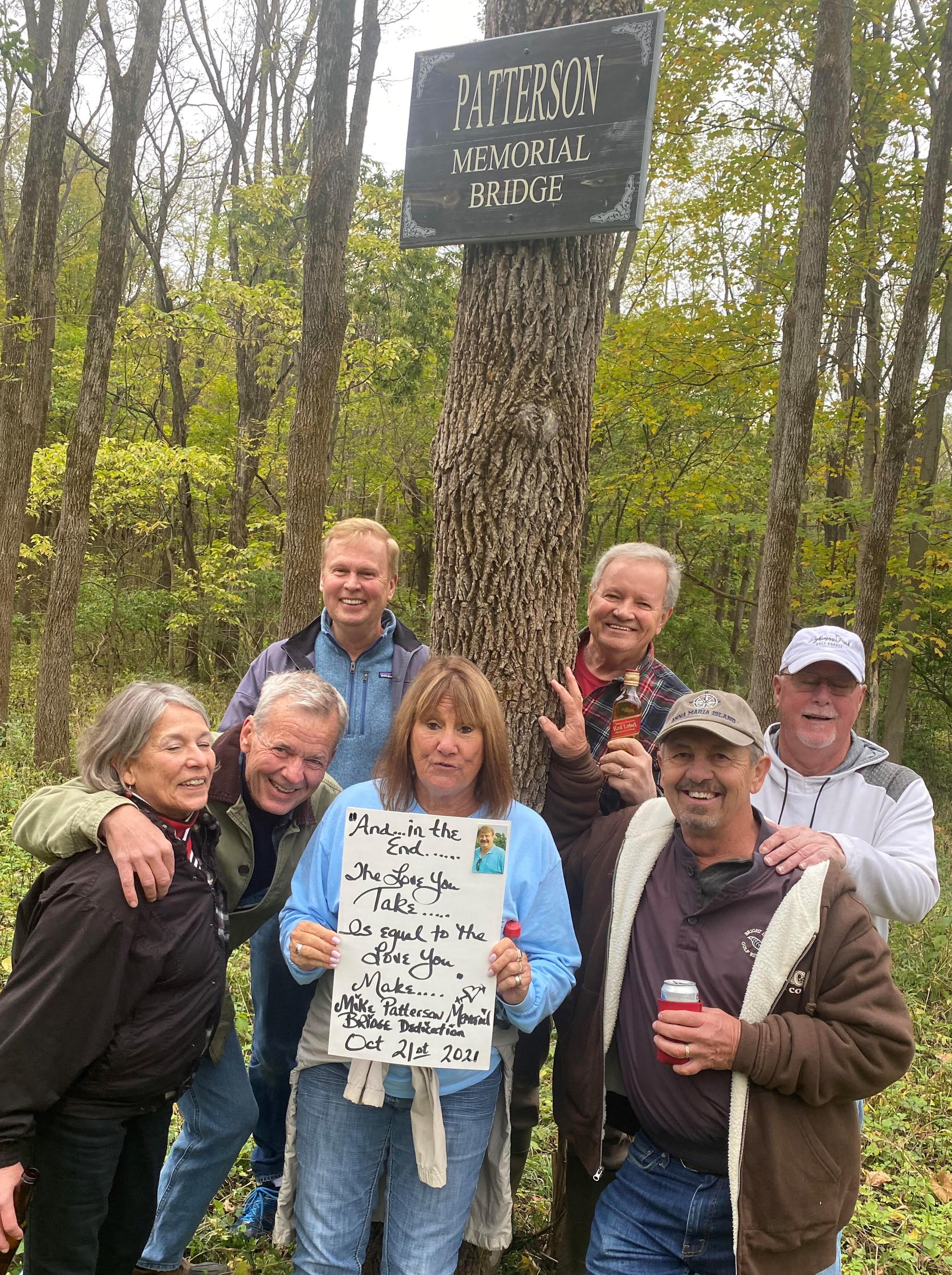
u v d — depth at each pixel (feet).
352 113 27.84
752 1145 6.37
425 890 6.79
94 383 26.94
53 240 32.32
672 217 38.52
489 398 8.61
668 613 9.38
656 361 36.37
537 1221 9.98
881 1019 6.32
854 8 24.44
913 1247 10.52
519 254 8.51
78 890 6.25
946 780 44.50
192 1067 7.13
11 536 32.40
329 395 26.76
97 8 27.91
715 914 6.85
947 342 36.35
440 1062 6.76
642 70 7.85
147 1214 7.32
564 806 8.45
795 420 25.14
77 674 46.26
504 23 8.75
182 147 57.31
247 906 7.86
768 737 9.00
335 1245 7.00
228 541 52.95
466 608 8.77
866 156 36.40
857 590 30.60
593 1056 7.23
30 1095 6.11
